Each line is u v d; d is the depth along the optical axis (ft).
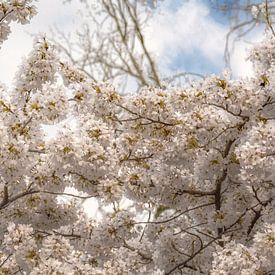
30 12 16.51
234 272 15.11
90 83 17.15
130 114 17.26
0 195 18.35
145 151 18.38
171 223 21.11
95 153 15.76
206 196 20.11
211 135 16.98
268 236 14.92
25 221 18.56
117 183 16.63
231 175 18.67
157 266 19.76
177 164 18.03
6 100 16.03
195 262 19.77
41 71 16.58
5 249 17.95
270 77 16.14
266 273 15.26
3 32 16.56
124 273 16.71
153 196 18.72
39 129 16.30
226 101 16.25
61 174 16.35
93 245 19.49
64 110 15.90
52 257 16.03
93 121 16.48
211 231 20.65
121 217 18.53
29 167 15.79
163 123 17.01
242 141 18.11
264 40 19.29
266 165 15.11
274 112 16.58
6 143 15.12
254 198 19.35
